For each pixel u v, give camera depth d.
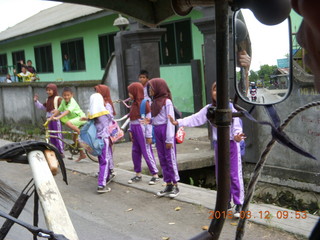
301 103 7.01
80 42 19.27
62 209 2.31
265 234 5.17
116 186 7.63
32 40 23.91
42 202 2.31
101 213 6.37
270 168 7.63
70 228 2.26
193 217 5.94
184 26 13.77
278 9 1.37
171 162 6.67
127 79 11.38
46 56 22.66
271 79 1.48
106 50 17.41
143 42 10.77
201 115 6.18
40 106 10.84
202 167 8.86
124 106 11.38
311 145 6.97
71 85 12.96
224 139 1.76
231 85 5.96
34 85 14.56
